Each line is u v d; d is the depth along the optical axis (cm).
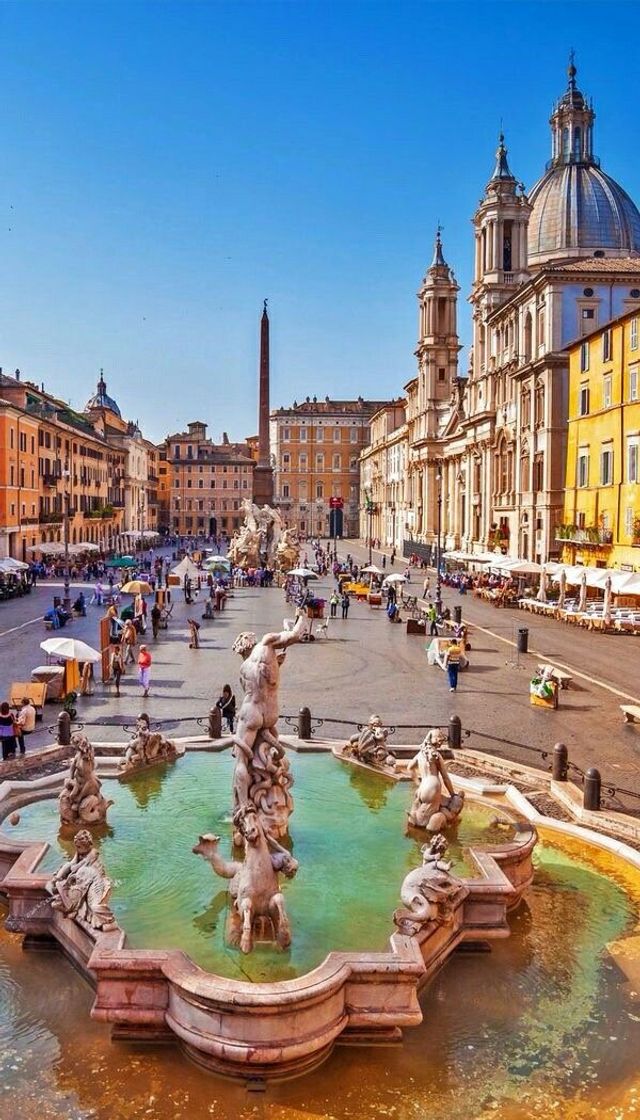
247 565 8206
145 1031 998
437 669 3241
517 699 2702
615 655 3616
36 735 2181
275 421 16650
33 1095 909
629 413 4891
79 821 1495
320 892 1256
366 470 15938
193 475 15888
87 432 10362
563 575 4800
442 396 10412
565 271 5947
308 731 2070
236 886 1145
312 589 6625
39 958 1170
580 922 1287
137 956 1012
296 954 1083
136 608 4403
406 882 1153
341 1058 978
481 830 1498
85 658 2520
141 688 2831
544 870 1463
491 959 1188
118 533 11694
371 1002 1002
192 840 1446
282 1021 932
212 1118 881
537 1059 980
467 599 5975
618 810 1673
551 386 6034
